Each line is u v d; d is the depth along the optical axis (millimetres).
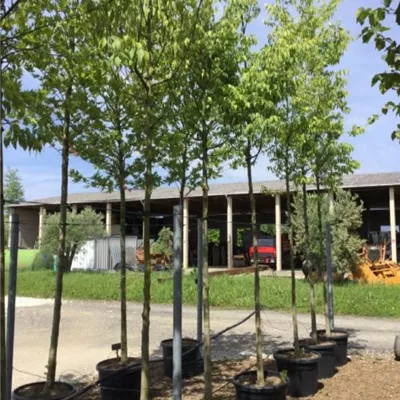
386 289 15508
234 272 24156
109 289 17516
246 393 4977
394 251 25234
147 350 4508
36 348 8984
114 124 5750
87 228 25547
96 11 3777
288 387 5641
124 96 5453
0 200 2615
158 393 5703
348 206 17906
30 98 2916
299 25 6617
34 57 3611
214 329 10711
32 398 4777
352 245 17578
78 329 10961
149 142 4441
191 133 5191
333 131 6809
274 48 4883
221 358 7680
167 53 4426
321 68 6723
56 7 3816
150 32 4219
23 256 26781
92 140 5738
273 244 30828
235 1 4668
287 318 12148
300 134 6059
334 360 6645
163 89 4848
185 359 6445
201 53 4625
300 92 6176
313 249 17188
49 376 5051
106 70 4273
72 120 5332
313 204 17641
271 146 6090
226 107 4844
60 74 4707
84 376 6906
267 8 6605
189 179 6434
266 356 7797
